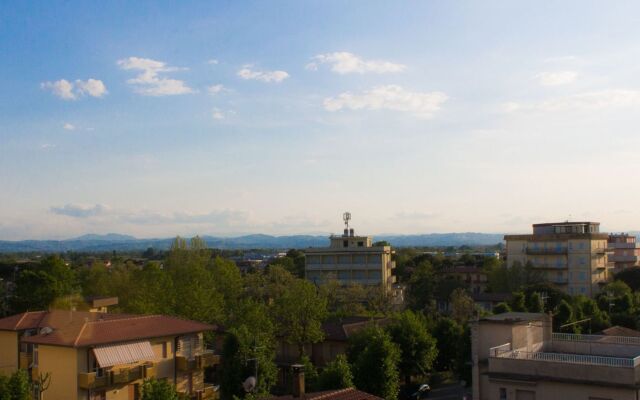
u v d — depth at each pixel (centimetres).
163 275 8194
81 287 10588
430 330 7312
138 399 5119
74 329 5109
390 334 6450
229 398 5622
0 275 14612
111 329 5225
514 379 3784
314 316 7350
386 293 10675
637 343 4338
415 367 6359
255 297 9594
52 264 9888
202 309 7425
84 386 4725
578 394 3594
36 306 8881
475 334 4284
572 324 6656
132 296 8062
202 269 8644
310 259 13750
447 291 12181
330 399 2992
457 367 6675
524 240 13162
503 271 12775
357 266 13400
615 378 3494
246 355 5694
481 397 4206
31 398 4184
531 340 4397
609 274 13150
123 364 5022
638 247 16600
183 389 5603
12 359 5425
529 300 7738
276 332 7562
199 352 5816
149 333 5306
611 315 8038
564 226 13100
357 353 6372
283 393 6844
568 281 12600
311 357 7612
